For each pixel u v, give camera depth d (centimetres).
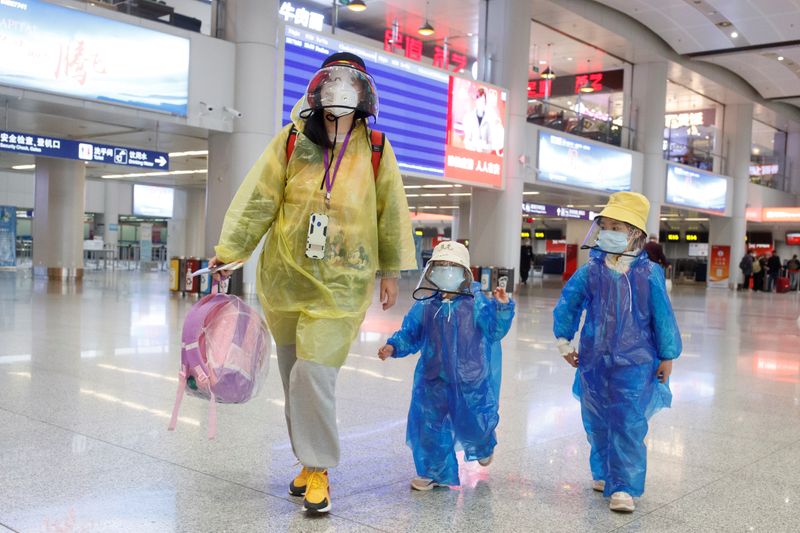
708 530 307
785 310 1819
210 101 1427
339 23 2245
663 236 4128
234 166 1462
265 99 1468
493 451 395
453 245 357
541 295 2089
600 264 353
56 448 391
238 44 1454
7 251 2488
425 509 321
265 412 493
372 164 330
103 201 4075
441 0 2036
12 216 2489
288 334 328
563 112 2291
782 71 2678
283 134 326
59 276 2034
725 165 3175
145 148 1831
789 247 3788
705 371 771
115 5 1321
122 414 473
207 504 315
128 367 646
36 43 1209
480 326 350
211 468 365
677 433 485
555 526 305
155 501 316
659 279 345
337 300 314
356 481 359
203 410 493
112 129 1559
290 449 404
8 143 1399
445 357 346
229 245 320
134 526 286
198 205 2997
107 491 326
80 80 1263
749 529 309
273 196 323
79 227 2069
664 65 2536
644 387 337
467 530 297
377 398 560
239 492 332
